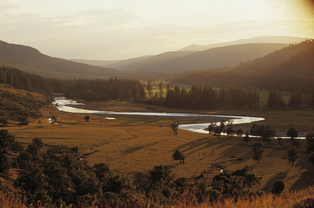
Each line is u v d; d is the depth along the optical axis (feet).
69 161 158.51
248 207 40.65
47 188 102.99
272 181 197.36
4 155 144.56
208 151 301.22
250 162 255.70
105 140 345.31
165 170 155.43
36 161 179.83
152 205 46.98
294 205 39.29
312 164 244.22
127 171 215.31
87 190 105.29
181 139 364.38
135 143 333.42
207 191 69.00
